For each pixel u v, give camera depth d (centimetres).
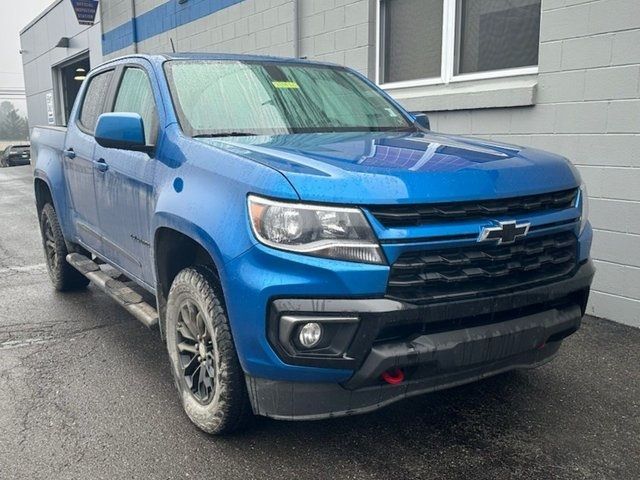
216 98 370
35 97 2519
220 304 291
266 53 904
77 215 502
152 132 363
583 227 317
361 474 284
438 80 646
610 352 424
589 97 488
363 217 247
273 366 256
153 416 341
